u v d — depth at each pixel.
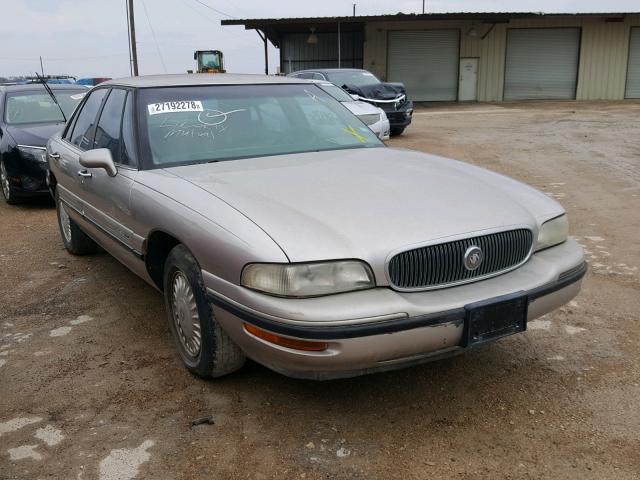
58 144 5.38
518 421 2.95
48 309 4.49
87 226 4.71
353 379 3.37
